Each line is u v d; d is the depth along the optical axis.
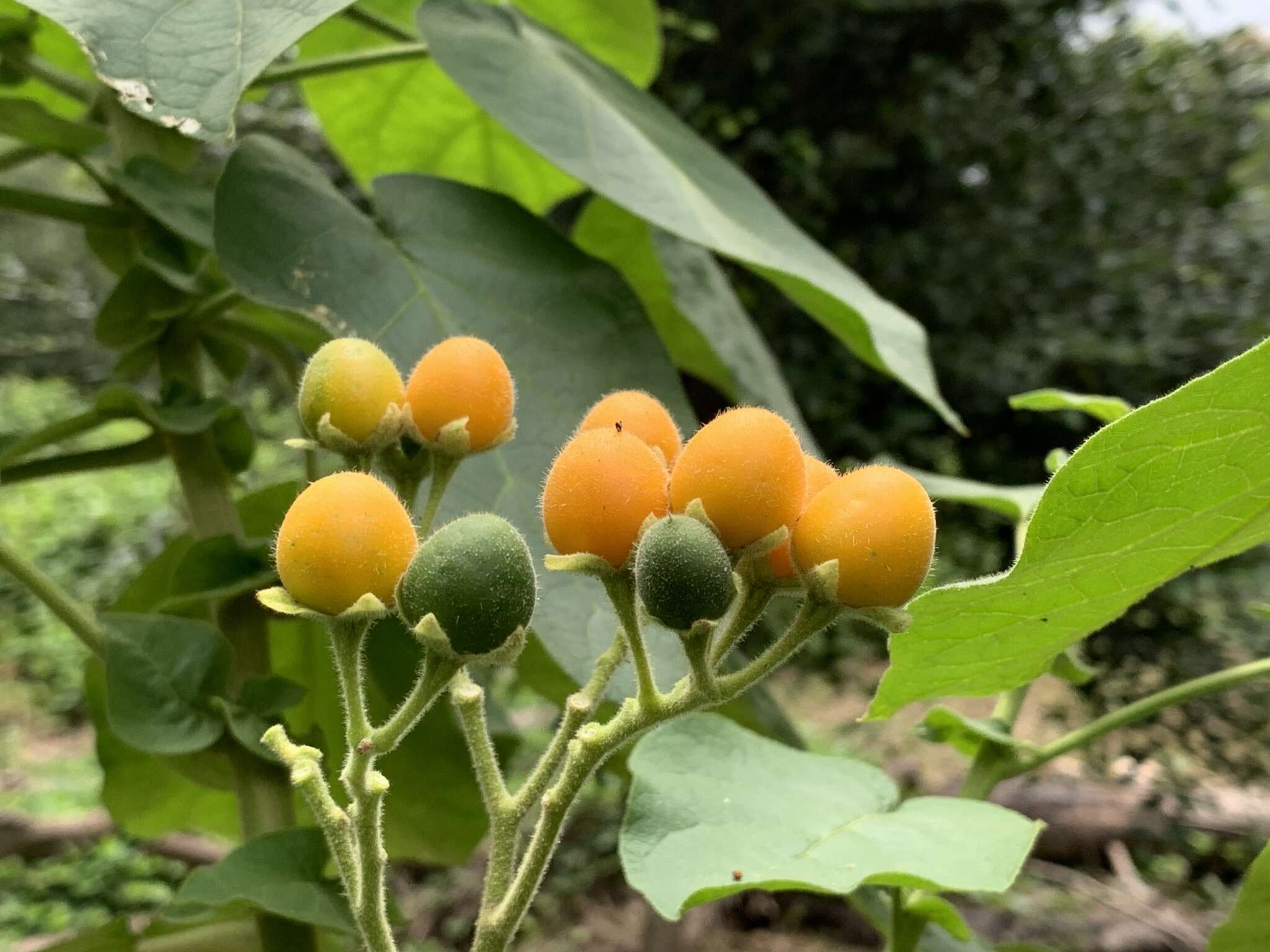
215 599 0.15
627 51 0.27
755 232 0.18
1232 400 0.09
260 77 0.17
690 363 0.25
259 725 0.14
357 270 0.15
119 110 0.16
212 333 0.17
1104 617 0.12
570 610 0.13
